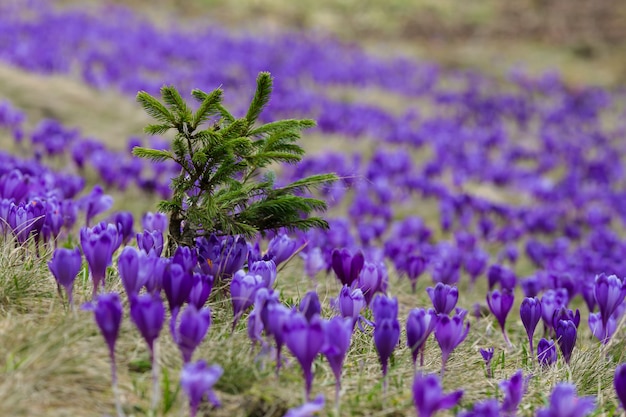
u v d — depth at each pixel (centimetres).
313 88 2636
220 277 417
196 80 2200
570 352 412
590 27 4269
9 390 299
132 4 4034
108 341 302
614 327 466
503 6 4628
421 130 2072
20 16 3102
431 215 1332
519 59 3831
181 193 411
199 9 4172
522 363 452
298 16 4338
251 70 2605
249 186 418
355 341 409
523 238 1255
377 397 348
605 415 373
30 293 397
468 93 2817
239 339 375
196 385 276
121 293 400
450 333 362
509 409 320
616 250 1093
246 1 4419
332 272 654
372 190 1369
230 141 398
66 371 322
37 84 1756
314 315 335
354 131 1905
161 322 302
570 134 2375
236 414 318
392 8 4556
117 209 912
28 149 1205
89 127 1568
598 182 1791
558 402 287
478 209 1259
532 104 2909
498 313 480
